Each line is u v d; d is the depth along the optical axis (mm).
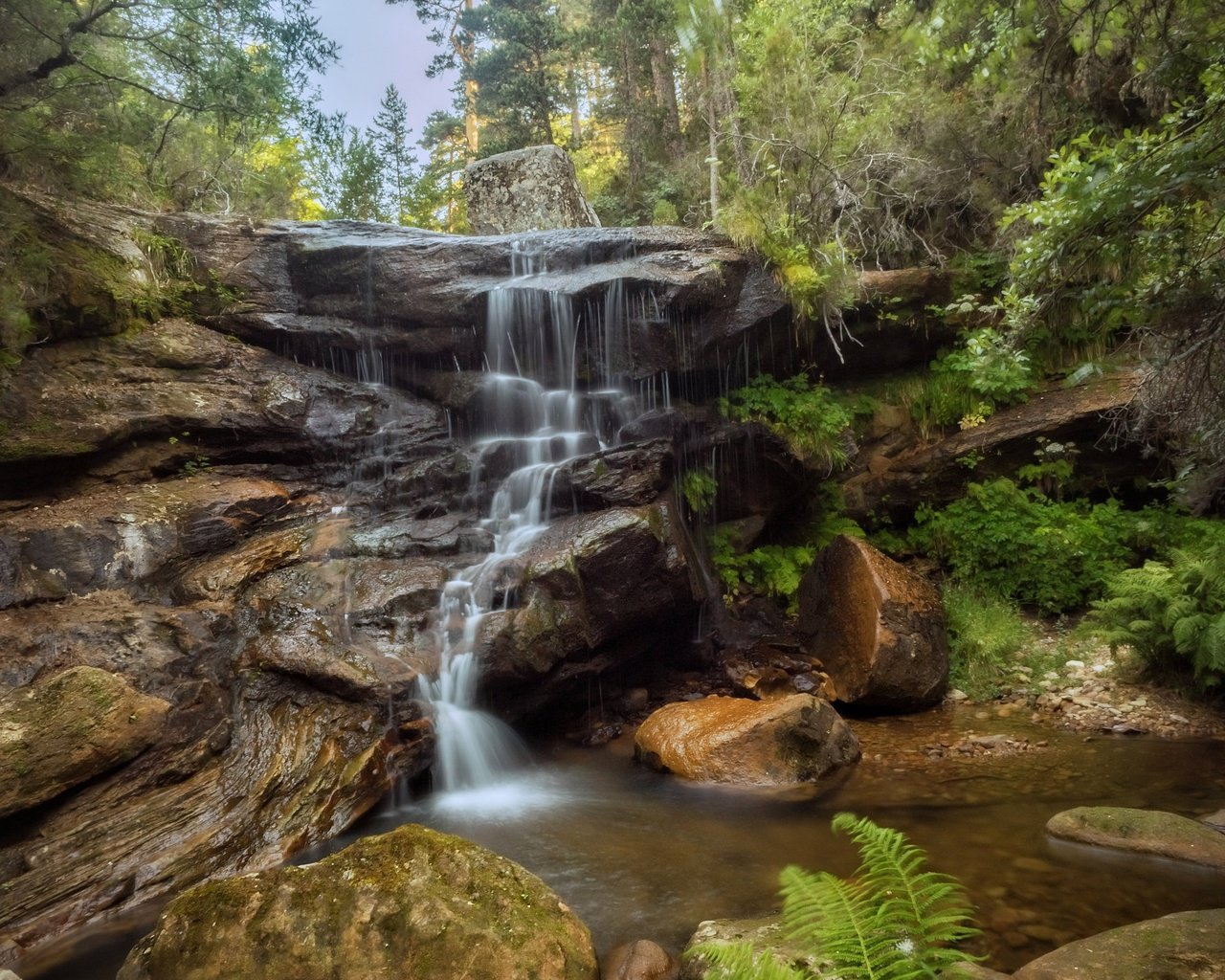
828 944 2432
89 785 5066
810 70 10953
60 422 7547
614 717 8016
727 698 7383
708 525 10102
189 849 4930
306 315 10258
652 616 7949
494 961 3414
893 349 11594
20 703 5031
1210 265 4328
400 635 6926
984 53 5582
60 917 4383
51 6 7473
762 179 10773
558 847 5152
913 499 10875
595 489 8391
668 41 17109
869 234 12516
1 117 7516
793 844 4988
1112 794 5457
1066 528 9758
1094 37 5312
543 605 7273
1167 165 3895
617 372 9664
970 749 6582
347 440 9273
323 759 5785
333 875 3809
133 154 10547
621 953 3818
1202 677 7156
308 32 8750
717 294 9633
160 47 8594
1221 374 4805
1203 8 4762
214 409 8570
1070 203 4301
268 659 6340
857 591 8281
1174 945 3289
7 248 7734
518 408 9953
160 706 5492
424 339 10070
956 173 11727
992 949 3637
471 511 8875
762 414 10367
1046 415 10359
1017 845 4715
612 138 22969
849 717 7812
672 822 5484
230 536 7668
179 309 9523
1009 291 5090
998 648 8602
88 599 6430
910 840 4879
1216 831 4562
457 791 6363
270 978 3438
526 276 9953
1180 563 7840
